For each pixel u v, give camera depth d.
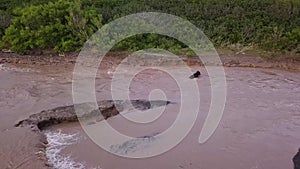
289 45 25.94
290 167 12.20
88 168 11.97
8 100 17.67
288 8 29.64
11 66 24.64
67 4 27.59
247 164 12.39
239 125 15.11
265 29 27.66
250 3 30.94
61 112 15.77
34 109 16.41
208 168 12.16
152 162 12.43
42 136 14.04
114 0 31.58
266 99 18.17
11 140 13.58
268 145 13.59
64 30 26.83
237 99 18.08
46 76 22.38
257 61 25.00
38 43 26.34
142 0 31.73
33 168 11.85
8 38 26.48
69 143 13.63
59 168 11.92
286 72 23.53
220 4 31.02
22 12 27.47
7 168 11.89
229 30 28.22
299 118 15.88
